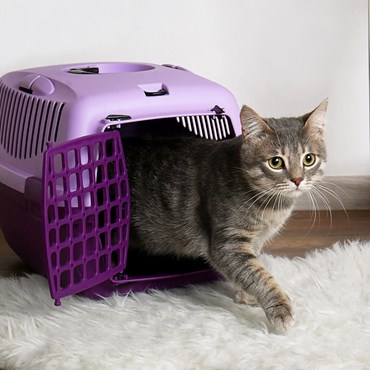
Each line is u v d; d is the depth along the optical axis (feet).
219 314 4.38
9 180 4.78
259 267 4.39
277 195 4.41
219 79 5.98
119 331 4.22
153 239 4.81
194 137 4.87
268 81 5.99
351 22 5.92
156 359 3.94
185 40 5.90
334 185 6.07
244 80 5.99
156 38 5.89
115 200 4.51
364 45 5.96
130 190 4.75
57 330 4.24
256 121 4.32
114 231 4.63
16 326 4.25
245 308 4.52
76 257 4.45
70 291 4.36
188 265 4.94
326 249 5.20
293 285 4.74
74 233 4.42
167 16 5.85
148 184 4.71
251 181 4.37
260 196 4.40
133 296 4.61
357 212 6.05
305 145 4.33
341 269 4.91
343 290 4.65
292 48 5.95
